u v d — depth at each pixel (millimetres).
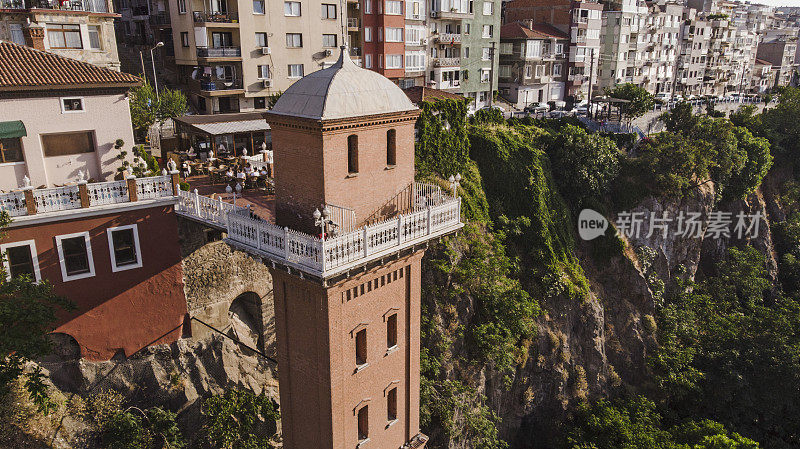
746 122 79875
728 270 63344
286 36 58406
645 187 58406
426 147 44156
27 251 24891
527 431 42594
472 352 38719
